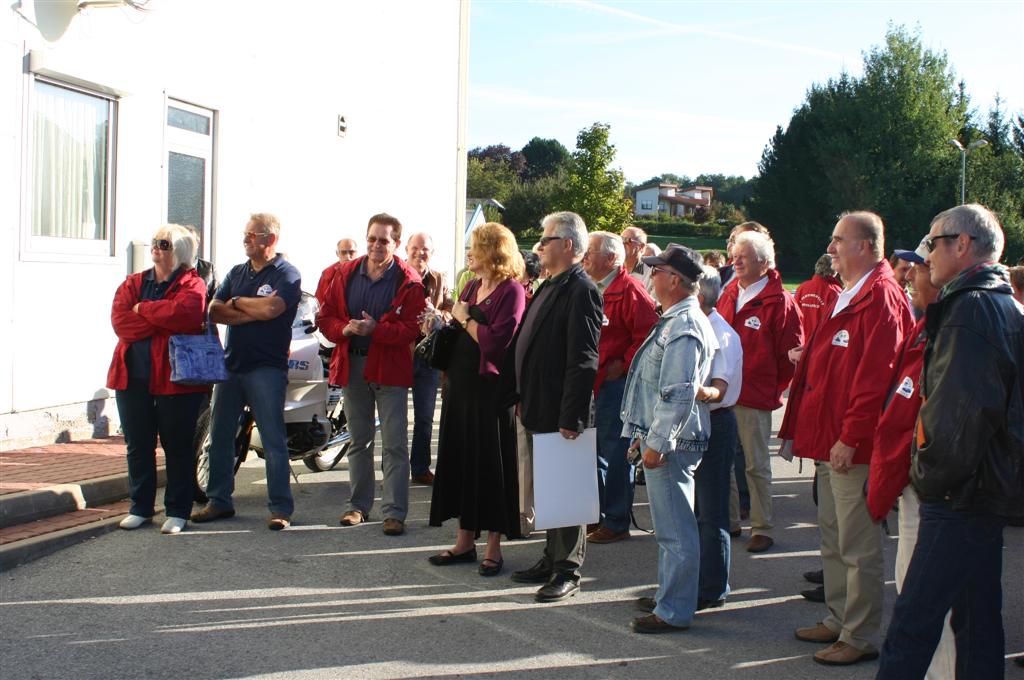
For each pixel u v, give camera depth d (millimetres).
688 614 4656
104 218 8430
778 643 4559
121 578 5234
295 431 7297
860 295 4383
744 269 6285
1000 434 3229
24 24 7352
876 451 3814
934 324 3352
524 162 116875
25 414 7445
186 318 5949
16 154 7309
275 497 6379
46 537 5617
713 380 4828
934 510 3338
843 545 4328
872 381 4164
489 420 5402
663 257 4574
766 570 5785
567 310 4992
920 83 60969
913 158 59969
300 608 4855
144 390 6090
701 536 5031
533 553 6012
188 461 6191
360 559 5742
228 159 10281
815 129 63156
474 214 38219
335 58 12773
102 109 8367
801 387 4742
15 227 7305
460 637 4523
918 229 59375
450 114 17234
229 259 10359
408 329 6215
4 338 7227
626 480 6336
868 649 4309
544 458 4930
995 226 3336
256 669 4090
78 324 7984
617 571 5668
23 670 4012
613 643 4508
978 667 3506
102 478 6527
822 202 63312
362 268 6398
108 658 4160
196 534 6141
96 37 8109
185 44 9391
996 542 3328
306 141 12055
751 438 6195
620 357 6320
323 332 6406
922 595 3332
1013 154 60125
